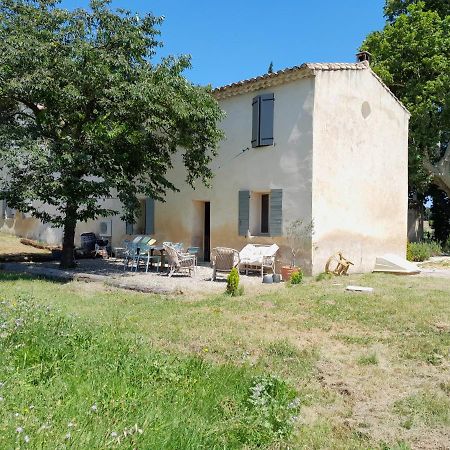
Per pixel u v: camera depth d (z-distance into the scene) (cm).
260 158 1367
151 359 499
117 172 1290
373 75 1468
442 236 2561
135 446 304
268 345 604
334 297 891
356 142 1390
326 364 551
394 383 497
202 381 456
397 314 761
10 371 407
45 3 1264
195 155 1366
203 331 666
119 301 888
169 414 367
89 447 290
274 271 1266
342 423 411
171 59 1271
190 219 1581
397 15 2309
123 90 1145
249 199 1388
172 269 1233
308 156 1245
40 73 1091
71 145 1182
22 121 1400
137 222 1789
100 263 1566
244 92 1418
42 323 549
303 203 1253
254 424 379
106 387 403
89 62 1138
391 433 395
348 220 1356
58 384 401
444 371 530
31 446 277
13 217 2327
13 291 902
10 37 1089
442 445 377
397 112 1591
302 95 1269
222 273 1314
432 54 1959
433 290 977
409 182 2123
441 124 1980
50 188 1144
